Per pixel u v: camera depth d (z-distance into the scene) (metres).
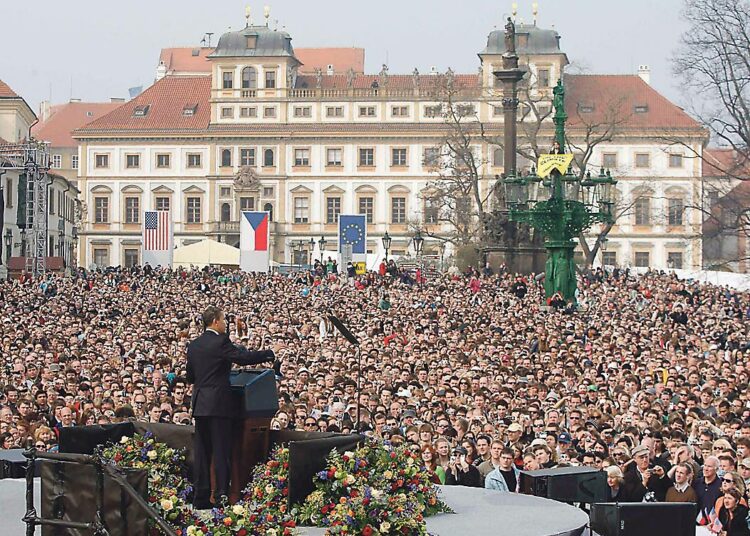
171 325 111.56
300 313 128.75
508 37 192.12
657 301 149.38
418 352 87.94
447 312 129.38
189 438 33.72
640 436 51.44
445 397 63.94
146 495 25.55
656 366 78.62
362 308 138.38
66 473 25.69
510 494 37.00
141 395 62.91
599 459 45.91
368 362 79.56
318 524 30.22
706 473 42.84
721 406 59.78
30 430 53.25
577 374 76.00
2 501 32.53
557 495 37.91
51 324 109.88
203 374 32.88
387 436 49.97
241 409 33.16
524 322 118.12
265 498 30.61
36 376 75.94
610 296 155.12
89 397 62.44
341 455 30.88
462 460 46.91
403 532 29.25
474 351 90.38
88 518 25.39
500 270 184.50
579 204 142.25
